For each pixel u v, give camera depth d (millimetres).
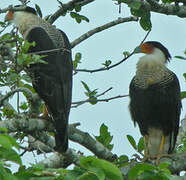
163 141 12680
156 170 7066
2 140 6113
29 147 9992
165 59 13273
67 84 11094
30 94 8914
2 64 9164
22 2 11797
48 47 11484
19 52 9320
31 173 6566
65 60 11430
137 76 12820
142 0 12641
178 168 9664
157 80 12586
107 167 6523
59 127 9961
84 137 10391
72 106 11094
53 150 9812
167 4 12844
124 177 9031
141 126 12859
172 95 12570
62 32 12328
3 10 9602
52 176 6590
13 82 9273
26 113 10102
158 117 12586
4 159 6535
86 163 6570
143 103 12633
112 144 10984
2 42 9312
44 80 10852
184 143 11984
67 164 10484
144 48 13336
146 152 12672
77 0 12633
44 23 12305
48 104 10609
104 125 10961
